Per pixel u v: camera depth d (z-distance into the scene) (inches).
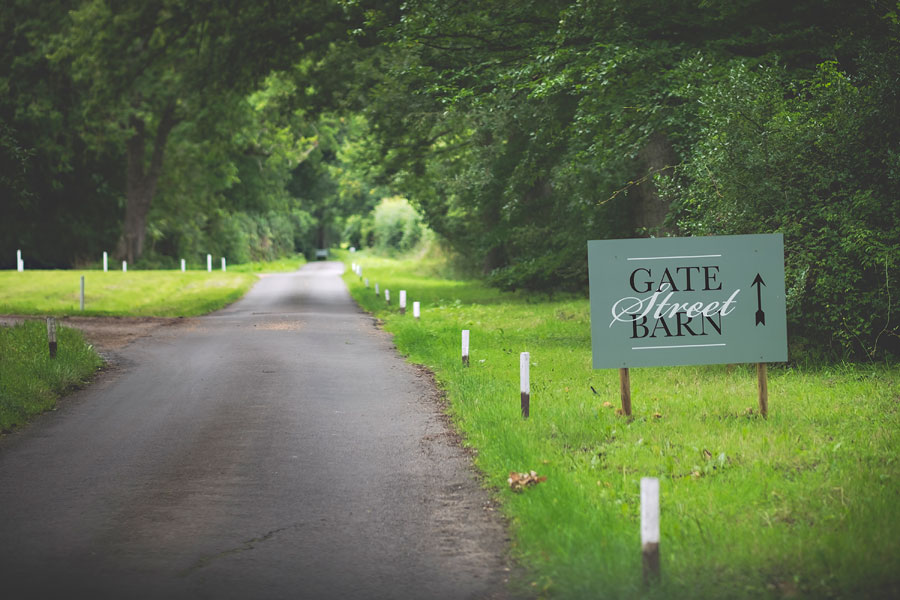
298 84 1397.6
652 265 422.6
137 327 950.4
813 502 272.7
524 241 1283.2
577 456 346.3
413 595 228.4
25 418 466.6
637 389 499.5
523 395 429.4
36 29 1740.9
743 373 543.5
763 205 557.6
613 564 228.4
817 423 392.5
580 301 1174.3
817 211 546.0
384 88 1235.2
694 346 424.2
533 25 779.4
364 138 1843.0
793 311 554.3
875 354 559.8
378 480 340.8
